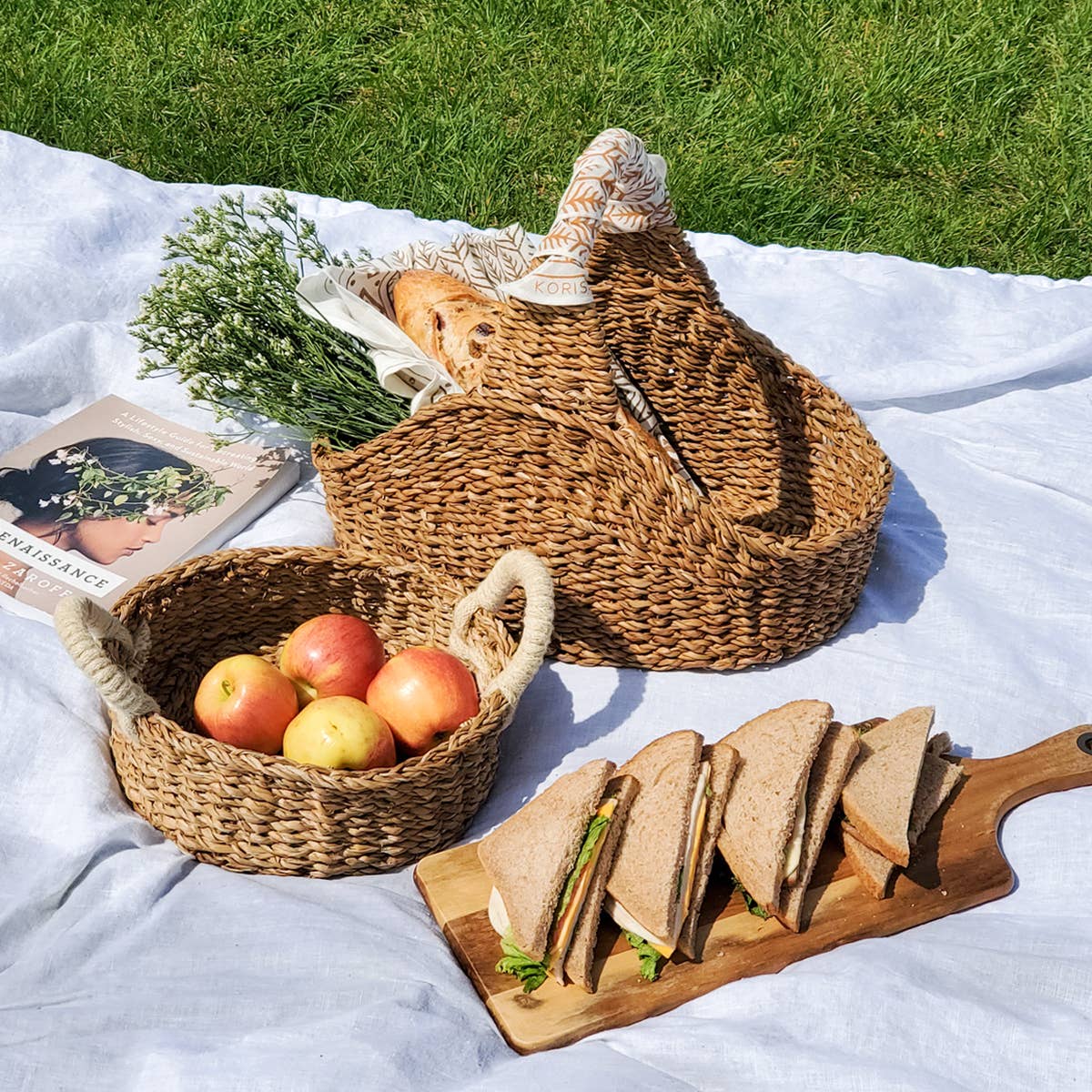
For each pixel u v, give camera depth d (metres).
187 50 3.05
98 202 2.05
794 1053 0.95
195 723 1.30
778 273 2.19
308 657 1.21
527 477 1.31
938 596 1.52
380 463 1.36
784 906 1.08
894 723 1.22
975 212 2.90
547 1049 0.98
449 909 1.08
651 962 1.03
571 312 1.22
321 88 3.01
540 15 3.29
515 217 2.77
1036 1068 0.96
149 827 1.15
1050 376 1.99
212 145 2.81
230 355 1.52
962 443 1.83
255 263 1.58
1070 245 2.83
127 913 1.06
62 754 1.20
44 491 1.55
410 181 2.80
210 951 1.03
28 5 3.12
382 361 1.43
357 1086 0.90
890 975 1.01
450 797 1.15
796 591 1.35
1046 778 1.25
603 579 1.33
